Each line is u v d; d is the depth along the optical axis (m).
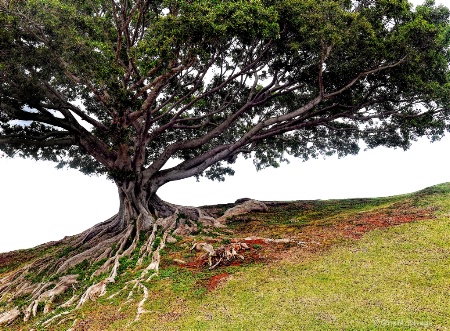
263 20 15.89
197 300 13.27
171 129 26.80
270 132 25.08
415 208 20.72
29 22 16.14
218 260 16.33
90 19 18.36
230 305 12.53
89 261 19.30
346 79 21.34
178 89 22.02
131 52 17.25
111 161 23.11
